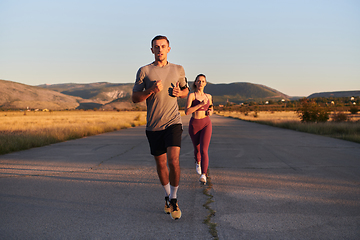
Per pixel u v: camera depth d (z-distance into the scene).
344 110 73.19
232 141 12.21
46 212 3.47
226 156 8.09
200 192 4.38
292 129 20.91
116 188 4.63
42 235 2.79
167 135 3.26
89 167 6.53
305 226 2.99
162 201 3.92
